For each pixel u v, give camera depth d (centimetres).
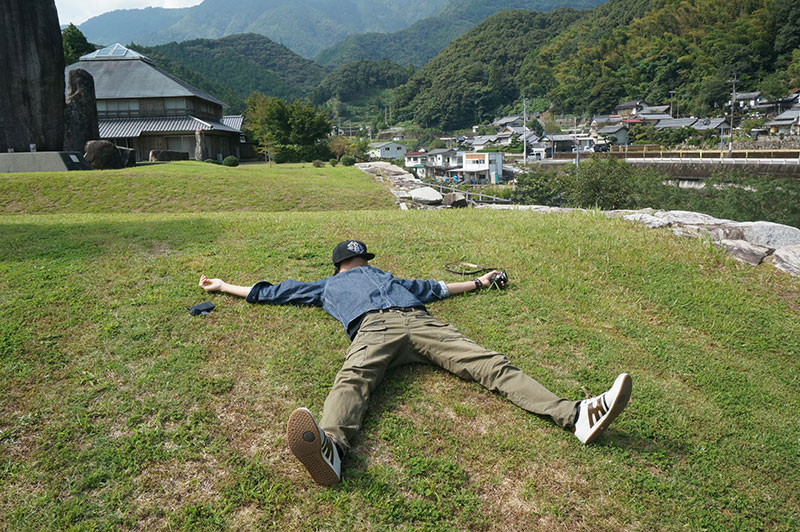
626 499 261
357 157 5466
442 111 17550
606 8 18125
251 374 340
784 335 467
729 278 578
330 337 387
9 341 352
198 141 4266
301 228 683
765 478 287
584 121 13512
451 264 575
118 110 4612
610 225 758
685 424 322
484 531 239
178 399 310
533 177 4447
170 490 250
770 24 10706
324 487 255
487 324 431
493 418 313
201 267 515
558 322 447
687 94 11306
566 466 278
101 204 1681
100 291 442
